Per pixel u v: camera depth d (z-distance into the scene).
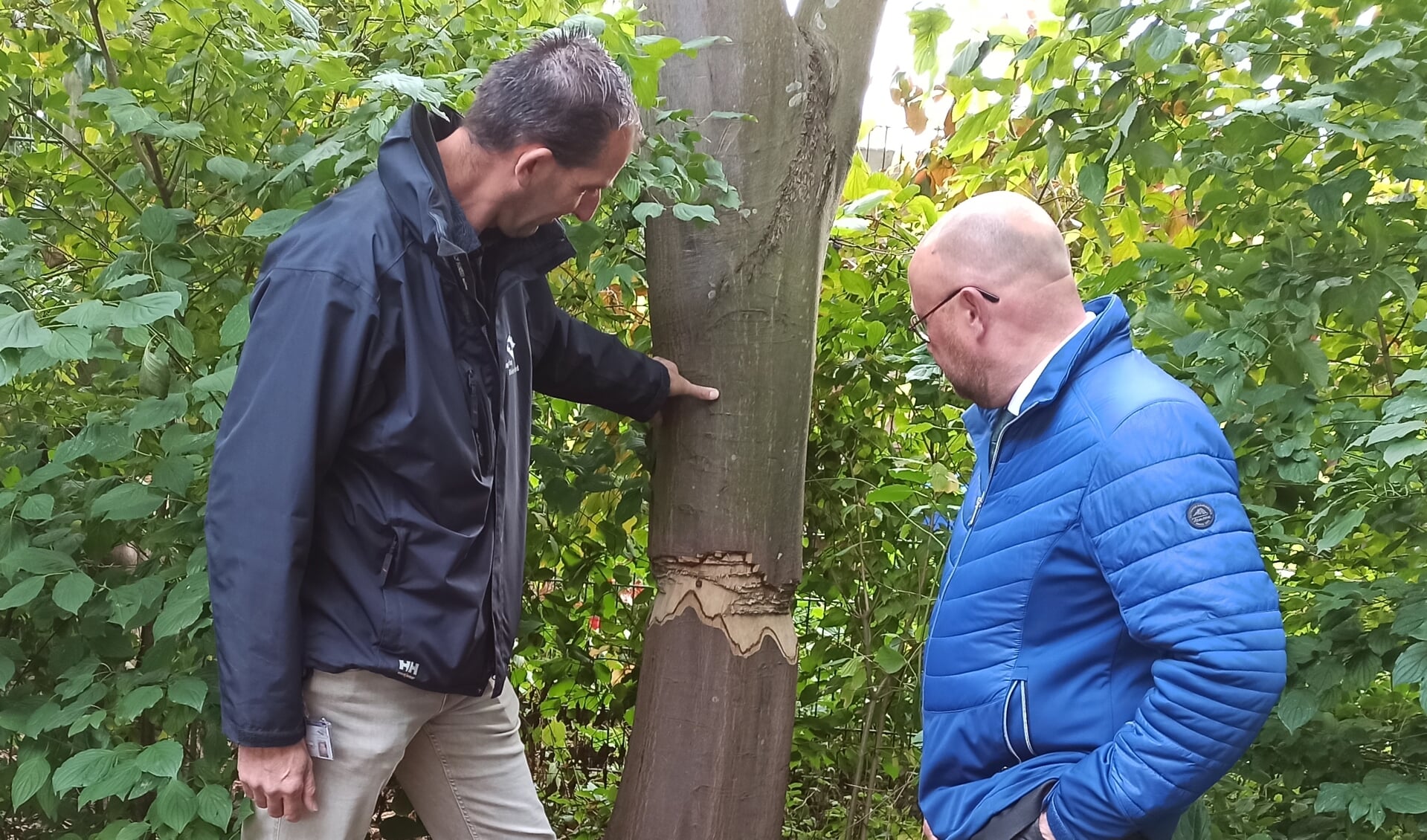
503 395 1.43
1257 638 0.99
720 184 1.75
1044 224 1.25
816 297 2.02
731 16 1.91
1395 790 1.47
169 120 1.51
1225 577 1.01
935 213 2.29
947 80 1.99
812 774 2.52
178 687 1.43
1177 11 1.65
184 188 1.78
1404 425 1.38
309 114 1.79
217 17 1.61
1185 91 1.80
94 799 1.32
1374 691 1.86
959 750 1.23
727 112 1.90
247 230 1.49
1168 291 1.81
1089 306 1.32
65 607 1.40
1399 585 1.54
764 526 1.93
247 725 1.18
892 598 2.29
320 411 1.20
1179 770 1.00
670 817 1.91
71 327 1.36
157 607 1.56
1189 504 1.04
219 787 1.43
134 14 1.73
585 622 2.36
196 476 1.56
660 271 1.95
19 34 1.79
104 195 1.80
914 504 2.28
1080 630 1.14
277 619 1.17
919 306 1.30
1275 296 1.68
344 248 1.22
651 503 2.03
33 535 1.58
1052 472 1.15
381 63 1.78
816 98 1.94
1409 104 1.56
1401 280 1.62
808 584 2.39
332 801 1.34
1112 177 2.16
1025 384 1.21
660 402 1.88
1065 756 1.14
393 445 1.27
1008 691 1.17
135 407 1.58
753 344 1.91
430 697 1.43
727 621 1.92
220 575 1.18
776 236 1.92
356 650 1.29
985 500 1.26
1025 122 2.23
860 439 2.33
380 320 1.24
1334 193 1.62
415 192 1.25
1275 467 1.74
